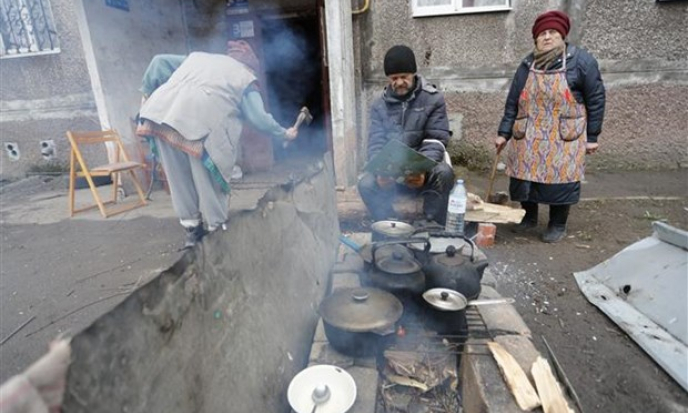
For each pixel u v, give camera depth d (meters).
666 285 1.85
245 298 1.08
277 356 1.21
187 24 5.56
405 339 1.45
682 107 4.35
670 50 4.22
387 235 1.93
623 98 4.45
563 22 2.54
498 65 4.59
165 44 5.20
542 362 1.31
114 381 0.57
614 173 4.53
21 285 2.61
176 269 0.76
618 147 4.59
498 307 1.69
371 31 4.72
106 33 4.29
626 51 4.32
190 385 0.78
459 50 4.63
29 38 5.48
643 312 1.88
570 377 1.62
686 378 1.50
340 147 3.83
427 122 2.90
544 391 1.19
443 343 1.42
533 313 2.07
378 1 4.60
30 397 0.44
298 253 1.58
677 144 4.46
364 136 5.00
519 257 2.70
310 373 1.26
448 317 1.38
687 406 1.44
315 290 1.70
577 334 1.88
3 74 5.73
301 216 1.68
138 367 0.63
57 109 5.83
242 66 2.19
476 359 1.35
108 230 3.60
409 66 2.68
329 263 2.02
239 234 1.08
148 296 0.67
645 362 1.67
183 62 2.21
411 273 1.53
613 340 1.82
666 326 1.75
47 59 5.56
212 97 2.04
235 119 2.15
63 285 2.59
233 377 0.96
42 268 2.86
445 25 4.56
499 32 4.49
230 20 5.51
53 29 5.39
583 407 1.47
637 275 2.03
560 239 2.93
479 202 3.15
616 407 1.46
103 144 5.72
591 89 2.55
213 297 0.91
